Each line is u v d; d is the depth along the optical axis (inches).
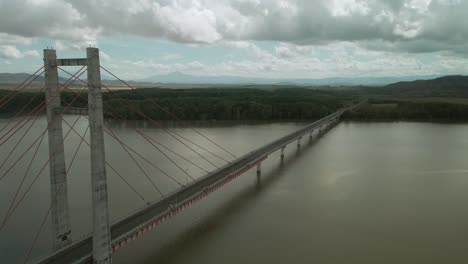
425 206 1994.3
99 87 1104.2
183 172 2588.6
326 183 2454.5
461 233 1642.5
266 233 1641.2
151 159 3002.0
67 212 1379.2
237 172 2196.1
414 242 1553.9
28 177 2393.0
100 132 1120.2
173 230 1669.5
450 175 2645.2
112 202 1945.1
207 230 1668.3
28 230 1610.5
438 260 1405.0
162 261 1391.5
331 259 1408.7
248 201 2073.1
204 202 2053.4
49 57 1251.2
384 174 2684.5
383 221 1777.8
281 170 2832.2
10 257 1380.4
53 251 1277.1
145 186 2240.4
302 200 2091.5
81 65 1162.0
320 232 1651.1
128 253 1451.8
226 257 1421.0
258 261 1392.7
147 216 1465.3
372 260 1402.6
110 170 2618.1
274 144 3282.5
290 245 1523.1
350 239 1583.4
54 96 1279.5
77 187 2203.5
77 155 3090.6
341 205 2009.1
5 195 2050.9
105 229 1171.9
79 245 1263.5
